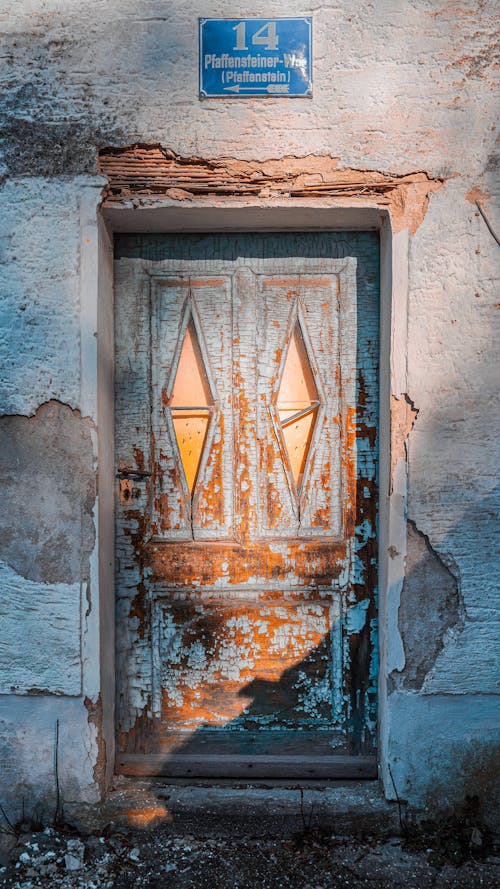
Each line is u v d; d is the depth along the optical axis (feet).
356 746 9.64
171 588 9.68
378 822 8.82
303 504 9.64
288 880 8.09
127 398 9.64
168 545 9.66
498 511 8.74
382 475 9.23
